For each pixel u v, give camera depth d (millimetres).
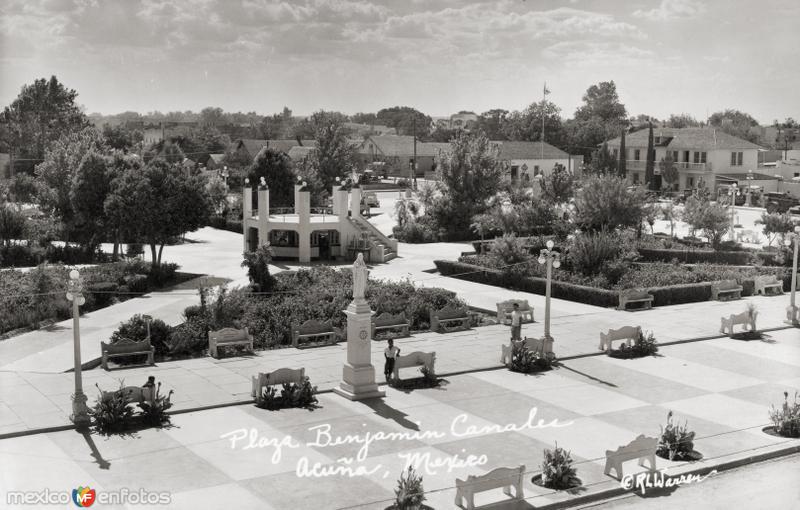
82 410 20062
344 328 30391
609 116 118312
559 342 29516
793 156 105125
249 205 50469
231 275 42500
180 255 50094
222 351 27031
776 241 52312
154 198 39312
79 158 51312
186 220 40688
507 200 63750
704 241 52062
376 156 117375
